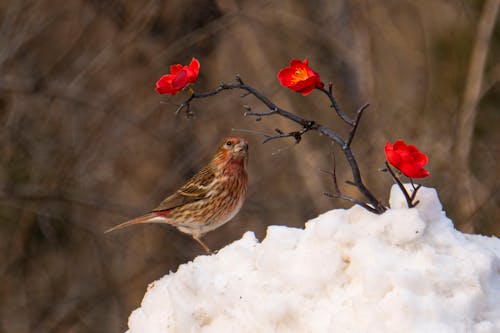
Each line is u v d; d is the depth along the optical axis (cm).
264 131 1566
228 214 905
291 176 1549
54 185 1549
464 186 1458
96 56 1586
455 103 1534
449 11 1559
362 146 1527
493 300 488
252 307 520
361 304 486
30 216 1606
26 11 1563
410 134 1521
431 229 516
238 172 888
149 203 1558
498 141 1512
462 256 500
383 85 1550
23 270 1606
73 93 1556
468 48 1545
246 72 1593
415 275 483
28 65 1566
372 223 515
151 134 1570
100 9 1574
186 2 1572
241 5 1584
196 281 558
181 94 1579
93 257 1606
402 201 530
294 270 520
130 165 1584
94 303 1587
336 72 1576
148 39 1591
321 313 502
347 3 1598
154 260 1573
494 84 1514
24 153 1550
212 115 1584
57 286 1603
